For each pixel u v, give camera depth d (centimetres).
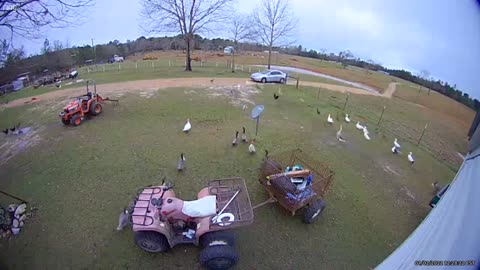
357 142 1272
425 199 941
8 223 683
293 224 743
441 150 1555
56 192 801
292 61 4459
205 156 1012
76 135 1115
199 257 610
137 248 642
